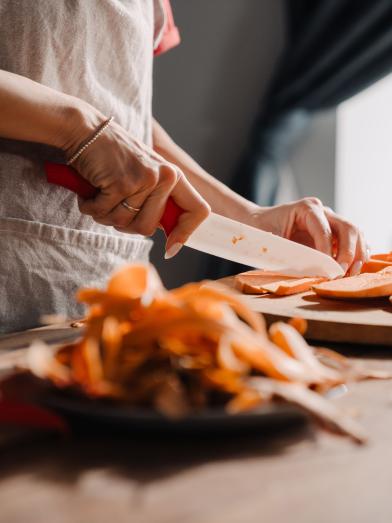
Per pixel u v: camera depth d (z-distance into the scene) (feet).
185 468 1.34
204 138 7.64
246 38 7.57
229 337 1.46
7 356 2.21
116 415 1.38
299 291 3.20
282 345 1.66
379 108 7.57
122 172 2.71
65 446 1.44
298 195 7.41
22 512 1.18
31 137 2.64
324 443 1.46
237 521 1.15
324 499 1.23
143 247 3.78
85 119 2.64
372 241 7.75
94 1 3.15
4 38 2.93
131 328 1.58
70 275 3.25
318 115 7.27
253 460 1.38
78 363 1.49
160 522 1.15
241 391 1.44
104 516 1.17
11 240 3.03
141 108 3.62
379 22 6.48
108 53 3.32
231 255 3.33
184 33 7.51
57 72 3.11
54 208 3.17
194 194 2.92
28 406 1.47
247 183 7.07
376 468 1.35
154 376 1.45
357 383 1.89
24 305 3.11
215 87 7.60
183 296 1.71
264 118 7.27
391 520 1.17
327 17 6.81
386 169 7.71
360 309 2.76
